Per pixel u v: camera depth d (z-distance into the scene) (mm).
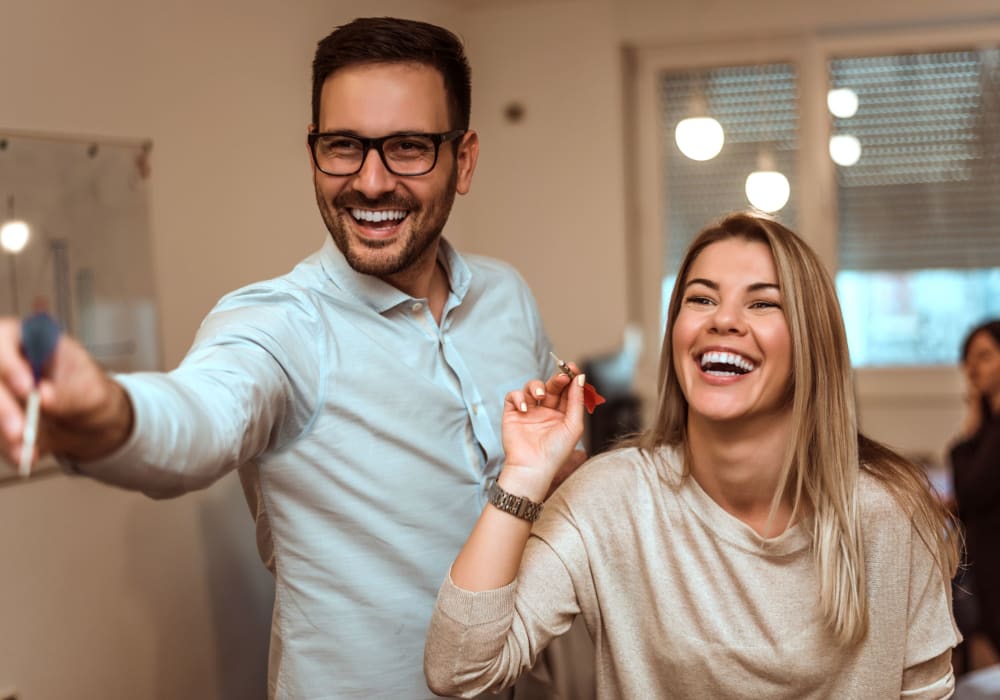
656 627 1543
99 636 2619
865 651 1503
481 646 1391
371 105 1476
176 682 2850
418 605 1627
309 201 3729
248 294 1522
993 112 5195
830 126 5332
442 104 1547
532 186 5441
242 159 3348
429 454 1617
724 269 1481
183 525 2891
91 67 2738
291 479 1540
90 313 2719
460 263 1748
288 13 3617
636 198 5555
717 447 1496
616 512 1564
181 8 3076
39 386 845
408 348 1630
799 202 5383
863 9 5043
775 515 1519
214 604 2994
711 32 5199
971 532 3564
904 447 5352
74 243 2672
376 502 1577
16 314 2490
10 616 2396
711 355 1466
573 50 5344
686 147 4734
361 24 1496
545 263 5445
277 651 1711
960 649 3742
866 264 5395
